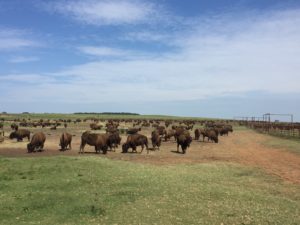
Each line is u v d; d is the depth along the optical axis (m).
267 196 19.14
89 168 24.81
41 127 86.94
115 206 16.69
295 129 83.06
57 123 93.88
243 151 42.84
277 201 18.02
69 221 14.81
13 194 18.78
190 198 18.05
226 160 33.88
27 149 38.06
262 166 30.59
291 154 40.12
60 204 17.09
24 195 18.56
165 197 18.17
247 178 24.72
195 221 14.65
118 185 20.59
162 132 54.94
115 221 14.72
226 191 19.62
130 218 15.04
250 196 18.81
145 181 21.55
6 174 23.00
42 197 18.17
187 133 40.66
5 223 14.65
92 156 31.39
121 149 41.25
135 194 18.67
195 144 50.81
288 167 30.33
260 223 14.48
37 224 14.49
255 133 80.50
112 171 24.11
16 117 154.00
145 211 15.95
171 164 29.94
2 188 19.95
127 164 27.64
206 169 27.64
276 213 15.83
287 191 20.94
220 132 72.62
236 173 26.56
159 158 33.78
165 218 15.01
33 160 27.03
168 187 20.22
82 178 22.02
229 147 47.66
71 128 84.44
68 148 40.53
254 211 16.02
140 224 14.29
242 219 14.91
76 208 16.38
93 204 16.91
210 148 45.50
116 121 123.31
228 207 16.55
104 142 35.81
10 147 41.66
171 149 42.41
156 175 23.59
